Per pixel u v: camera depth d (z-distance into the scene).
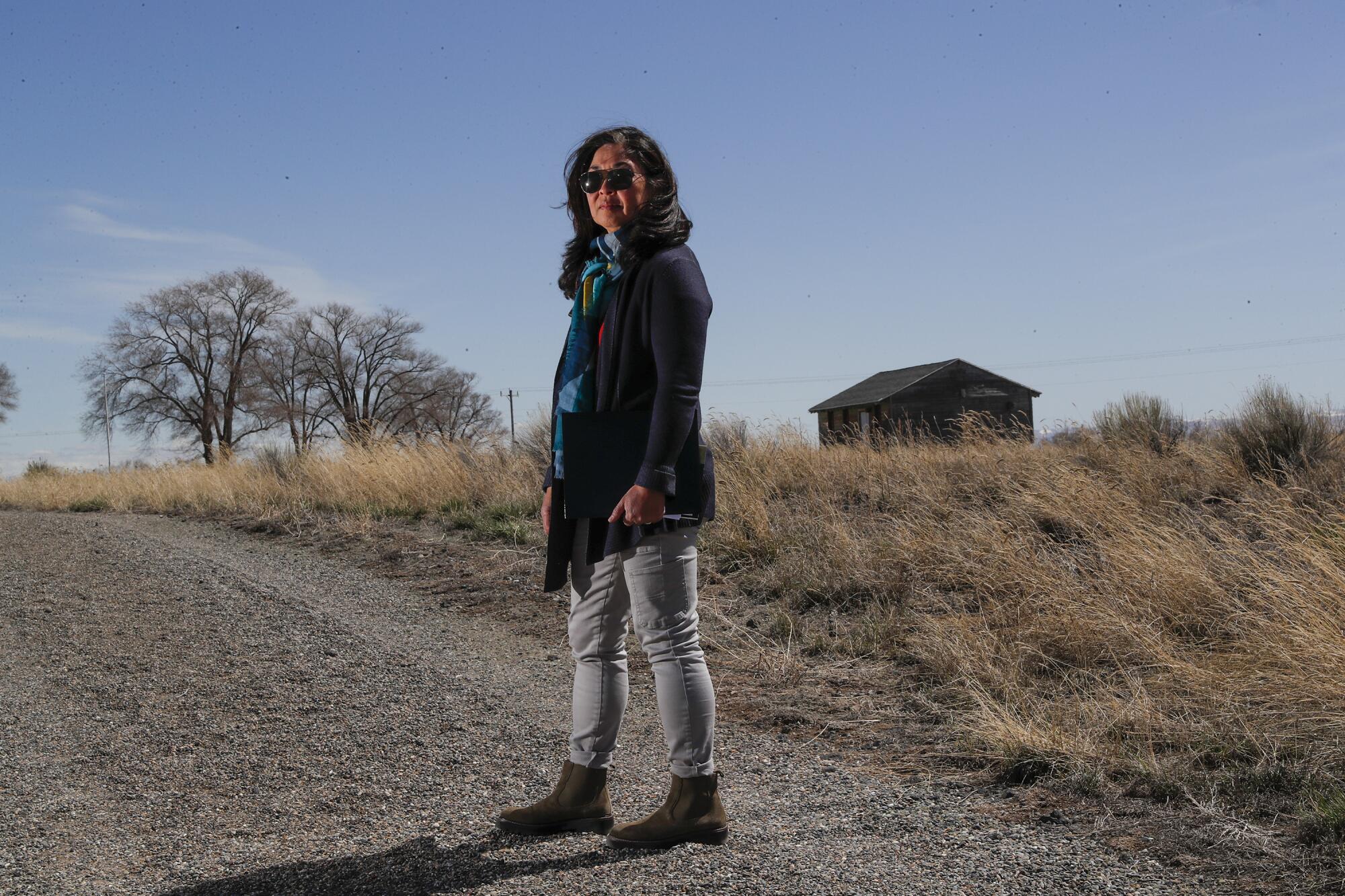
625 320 2.52
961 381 39.47
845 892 2.38
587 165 2.63
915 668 4.76
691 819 2.62
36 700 4.60
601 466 2.52
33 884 2.59
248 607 6.67
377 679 4.96
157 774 3.56
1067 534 6.63
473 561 8.15
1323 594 4.18
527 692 4.71
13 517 12.68
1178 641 4.51
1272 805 2.90
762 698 4.48
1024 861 2.60
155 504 13.59
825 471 9.38
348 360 46.88
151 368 44.41
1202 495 7.30
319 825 3.02
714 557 7.24
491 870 2.53
